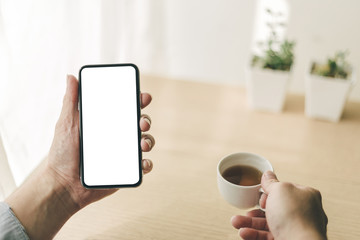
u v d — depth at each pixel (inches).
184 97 36.0
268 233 20.9
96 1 33.4
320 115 33.1
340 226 23.0
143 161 22.6
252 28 39.6
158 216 23.6
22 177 28.4
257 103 34.0
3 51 23.0
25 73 27.1
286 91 34.8
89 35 34.6
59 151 22.2
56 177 22.4
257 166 22.9
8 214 20.5
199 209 24.1
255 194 20.6
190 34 41.7
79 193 22.8
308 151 29.5
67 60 32.2
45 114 30.9
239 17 39.3
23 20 26.0
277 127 32.3
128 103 22.4
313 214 18.4
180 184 26.0
